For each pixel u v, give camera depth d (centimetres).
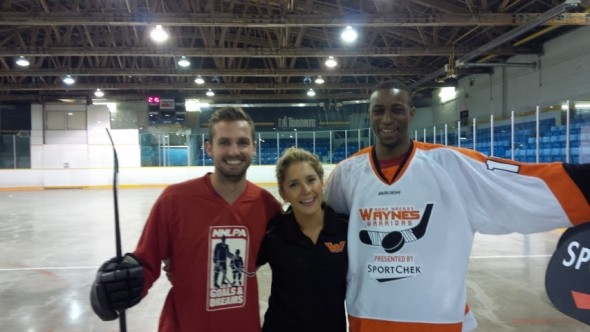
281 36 1105
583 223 151
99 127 1872
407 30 1134
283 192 173
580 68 1013
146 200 1324
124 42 1248
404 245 159
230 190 166
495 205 161
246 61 1583
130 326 332
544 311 355
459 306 157
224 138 160
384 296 159
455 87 1655
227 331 158
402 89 166
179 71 1377
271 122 2122
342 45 1180
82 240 682
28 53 1083
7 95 1834
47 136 1856
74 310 366
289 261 164
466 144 1244
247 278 163
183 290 158
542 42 1141
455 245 158
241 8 1066
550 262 155
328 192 190
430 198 161
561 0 876
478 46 1155
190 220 160
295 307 162
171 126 1895
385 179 166
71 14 825
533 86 1186
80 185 1859
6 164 1848
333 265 164
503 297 390
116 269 137
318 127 2112
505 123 1098
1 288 428
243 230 164
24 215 990
